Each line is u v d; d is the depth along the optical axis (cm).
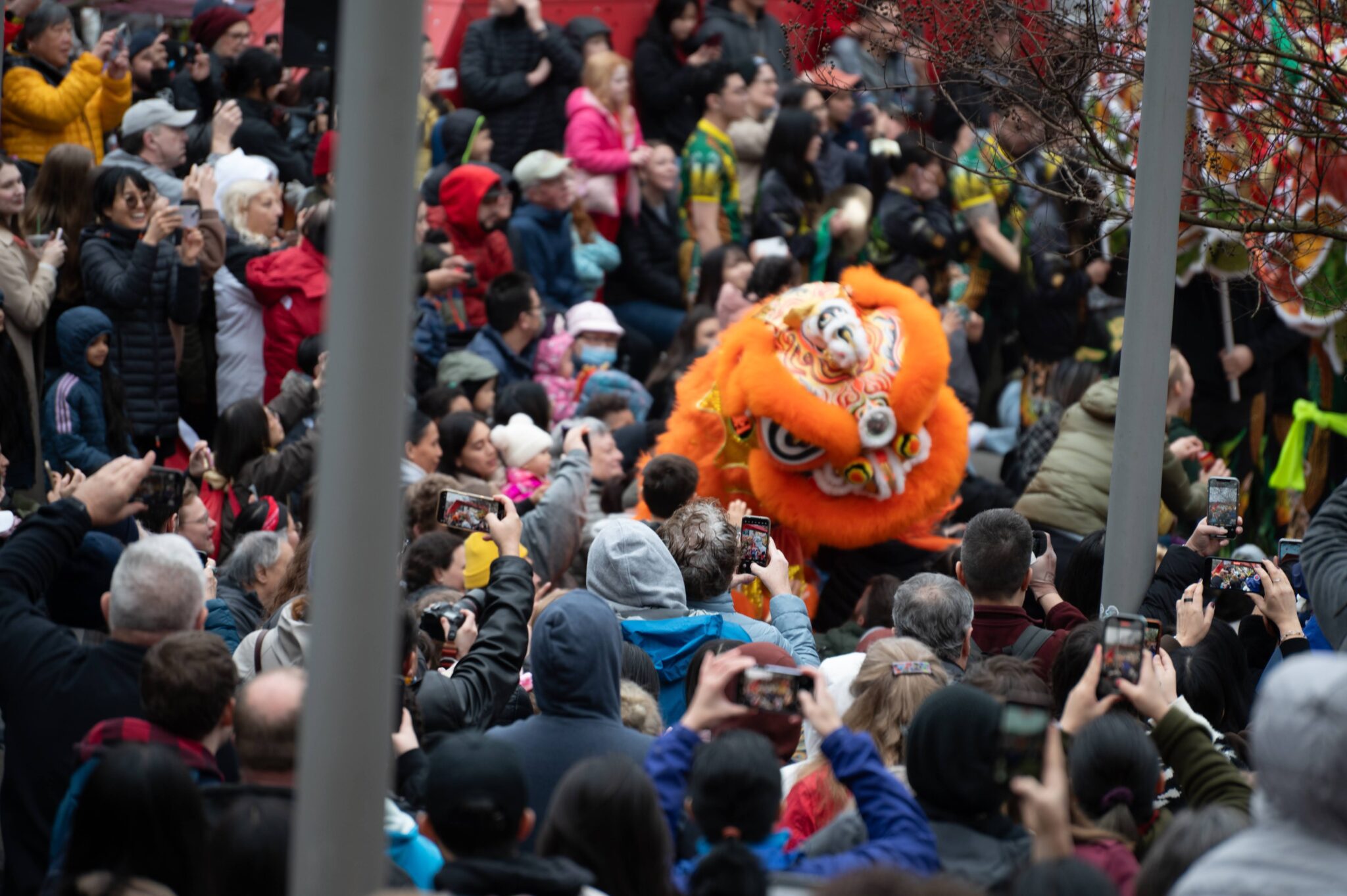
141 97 2150
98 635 1012
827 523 1480
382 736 558
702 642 1065
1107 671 788
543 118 2264
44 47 1939
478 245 2048
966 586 1102
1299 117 1127
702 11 2475
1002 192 2267
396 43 550
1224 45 1133
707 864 647
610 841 677
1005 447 2309
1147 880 652
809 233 2238
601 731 841
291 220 2073
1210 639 1017
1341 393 2134
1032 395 2259
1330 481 2111
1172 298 939
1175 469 1612
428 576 1170
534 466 1669
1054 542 1619
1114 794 729
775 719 853
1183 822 655
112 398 1616
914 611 990
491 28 2250
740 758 701
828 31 1296
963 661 1011
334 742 552
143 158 1923
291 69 2228
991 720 715
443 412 1756
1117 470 948
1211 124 1209
